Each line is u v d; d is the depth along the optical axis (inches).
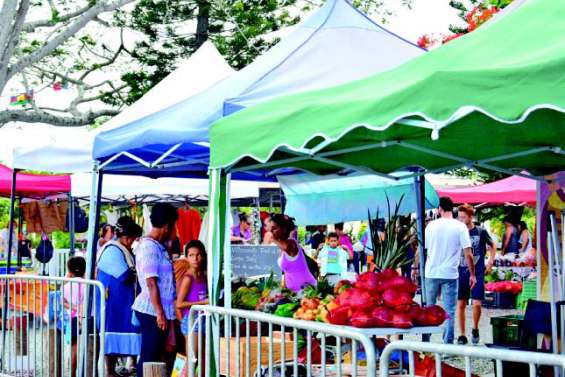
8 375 358.0
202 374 302.4
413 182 394.6
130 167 385.7
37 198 729.6
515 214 738.2
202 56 406.6
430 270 446.3
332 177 377.7
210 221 257.9
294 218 443.5
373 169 306.8
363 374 231.9
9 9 649.0
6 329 368.2
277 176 441.1
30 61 687.1
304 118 213.3
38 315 369.1
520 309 679.7
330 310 233.9
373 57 315.6
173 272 332.5
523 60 164.9
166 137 308.3
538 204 343.3
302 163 303.6
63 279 338.6
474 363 415.8
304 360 268.4
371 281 228.7
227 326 240.1
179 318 324.2
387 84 205.8
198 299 327.6
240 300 303.1
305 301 253.3
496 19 230.8
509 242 735.7
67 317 356.8
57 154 398.3
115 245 365.7
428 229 449.7
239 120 245.0
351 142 247.0
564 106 147.7
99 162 374.0
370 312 225.5
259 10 991.0
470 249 454.3
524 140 253.6
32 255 880.3
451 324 447.5
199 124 303.7
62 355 335.6
